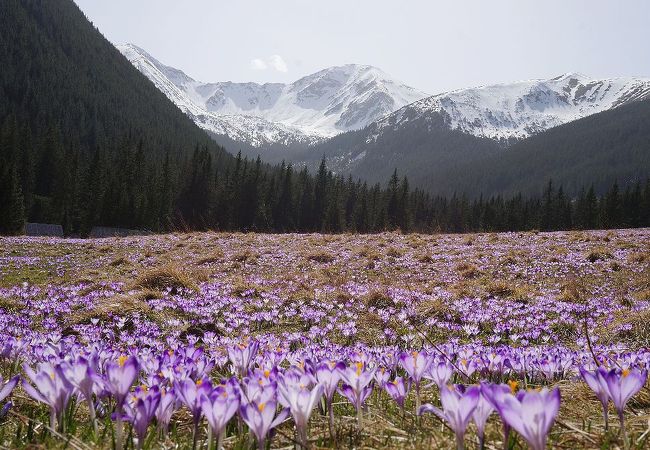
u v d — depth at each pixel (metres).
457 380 3.52
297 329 8.45
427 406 1.62
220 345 6.03
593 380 2.05
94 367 2.31
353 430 2.29
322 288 12.32
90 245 23.33
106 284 12.06
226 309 9.84
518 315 9.30
